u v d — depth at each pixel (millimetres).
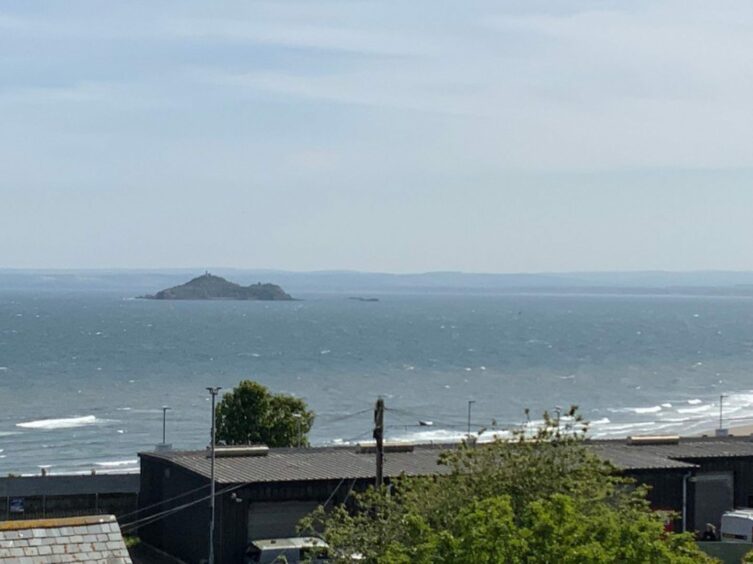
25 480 68438
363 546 33250
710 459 63219
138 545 60906
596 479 34750
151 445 132250
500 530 25406
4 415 160250
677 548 27859
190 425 149625
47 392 190125
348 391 198375
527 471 33688
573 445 35969
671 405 186500
